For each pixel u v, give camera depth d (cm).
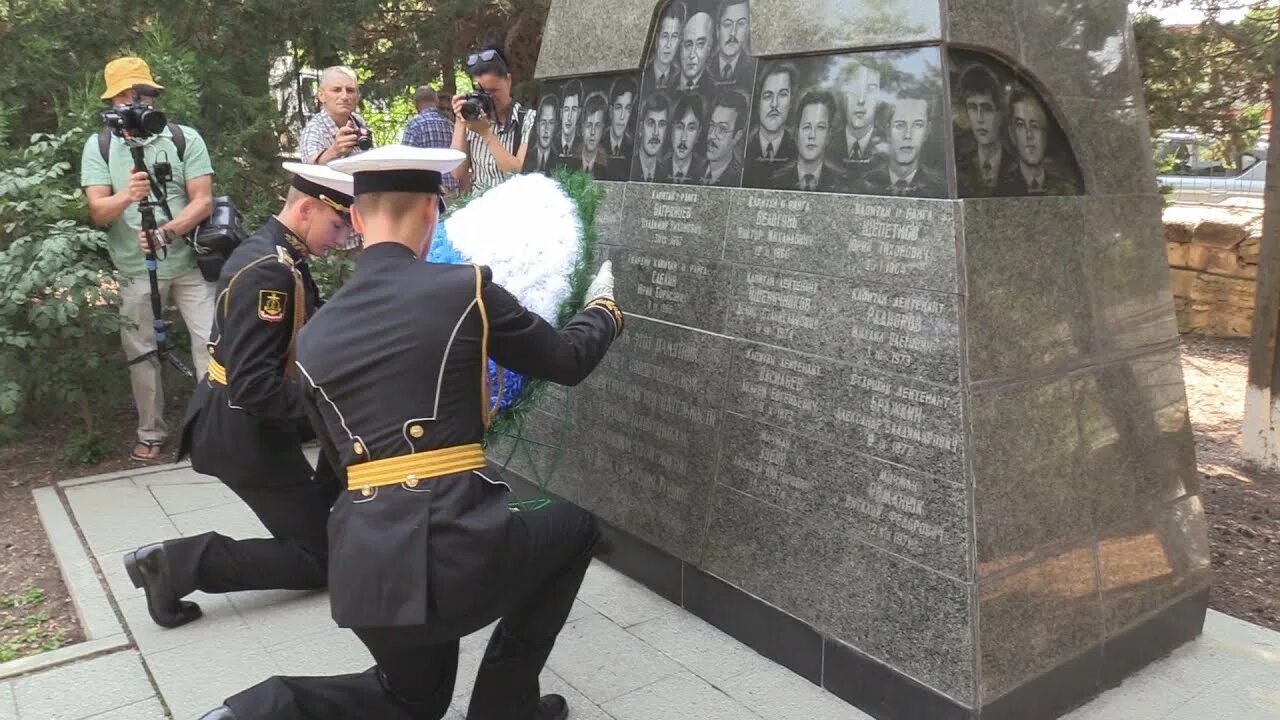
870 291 291
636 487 387
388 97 855
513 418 352
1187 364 770
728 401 343
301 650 337
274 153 759
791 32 313
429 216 245
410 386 223
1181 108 670
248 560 351
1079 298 297
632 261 386
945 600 274
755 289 331
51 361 532
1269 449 520
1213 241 845
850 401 299
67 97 658
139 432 542
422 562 216
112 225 515
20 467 534
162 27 654
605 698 308
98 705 307
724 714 299
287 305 320
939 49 270
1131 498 314
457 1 791
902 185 281
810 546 314
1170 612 331
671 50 371
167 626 349
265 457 340
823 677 313
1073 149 303
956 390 268
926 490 277
